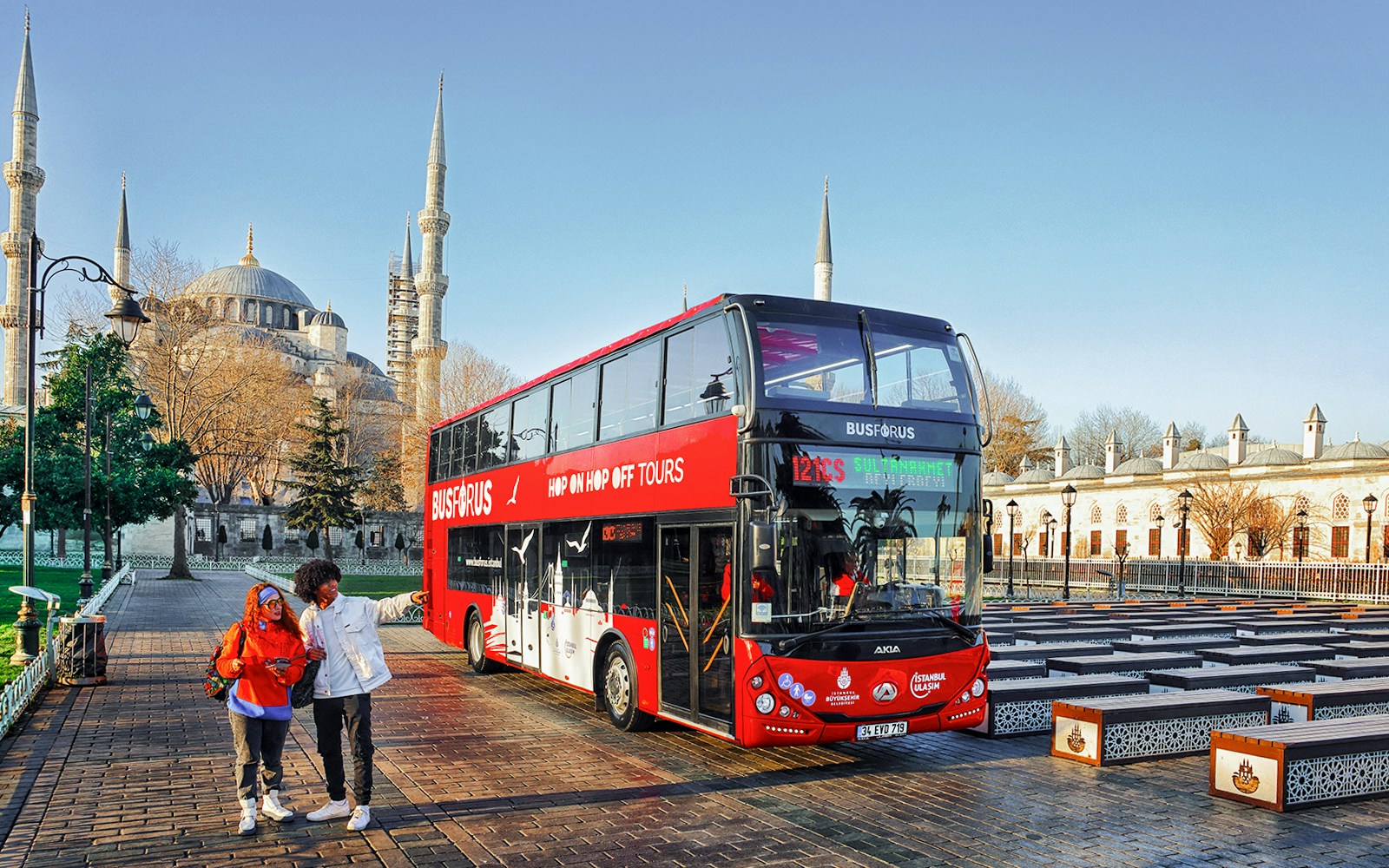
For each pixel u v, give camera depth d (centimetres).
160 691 1338
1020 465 8488
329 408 5506
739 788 849
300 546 6838
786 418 854
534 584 1354
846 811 780
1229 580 4509
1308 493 5259
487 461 1578
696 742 1042
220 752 966
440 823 735
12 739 1023
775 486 841
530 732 1098
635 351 1099
